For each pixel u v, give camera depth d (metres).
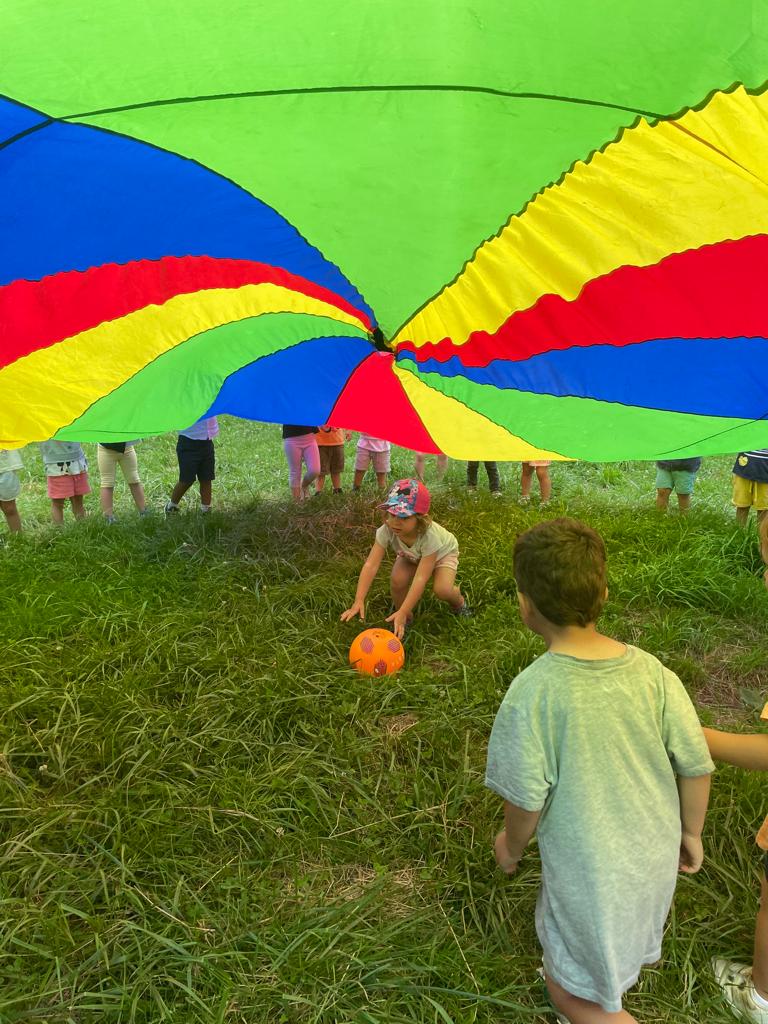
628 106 2.13
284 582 5.36
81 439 4.21
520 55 1.99
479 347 3.68
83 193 2.66
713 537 5.83
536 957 2.52
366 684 4.00
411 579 4.72
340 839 3.03
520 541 2.03
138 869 2.84
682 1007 2.34
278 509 6.84
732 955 2.53
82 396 3.71
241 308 3.73
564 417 3.91
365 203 2.89
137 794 3.19
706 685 4.25
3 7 1.78
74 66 2.02
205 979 2.42
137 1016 2.31
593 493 7.58
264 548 5.95
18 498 8.23
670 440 3.89
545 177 2.58
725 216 2.49
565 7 1.79
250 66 2.05
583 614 1.92
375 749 3.55
